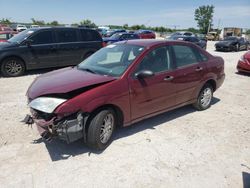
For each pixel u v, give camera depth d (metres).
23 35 8.99
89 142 3.61
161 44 4.52
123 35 18.08
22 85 7.40
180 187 3.01
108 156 3.60
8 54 8.34
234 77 9.62
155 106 4.38
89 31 10.23
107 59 4.47
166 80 4.41
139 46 4.38
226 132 4.50
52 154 3.61
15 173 3.17
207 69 5.30
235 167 3.44
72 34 9.74
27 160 3.45
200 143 4.05
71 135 3.31
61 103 3.26
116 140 4.05
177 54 4.76
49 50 9.14
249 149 3.93
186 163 3.49
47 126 3.30
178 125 4.72
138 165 3.41
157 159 3.56
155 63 4.33
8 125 4.48
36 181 3.04
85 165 3.38
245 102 6.32
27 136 4.10
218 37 49.81
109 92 3.59
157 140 4.10
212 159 3.61
